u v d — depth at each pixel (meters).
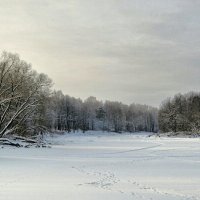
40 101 60.38
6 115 59.00
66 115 159.00
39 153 42.06
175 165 29.73
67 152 44.91
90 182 19.97
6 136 55.62
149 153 44.62
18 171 25.05
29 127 62.47
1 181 20.38
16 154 40.09
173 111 138.12
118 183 19.64
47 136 85.62
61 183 19.58
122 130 187.38
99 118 185.88
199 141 80.25
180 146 60.97
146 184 19.28
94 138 105.88
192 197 15.52
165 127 140.75
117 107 196.25
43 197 15.46
